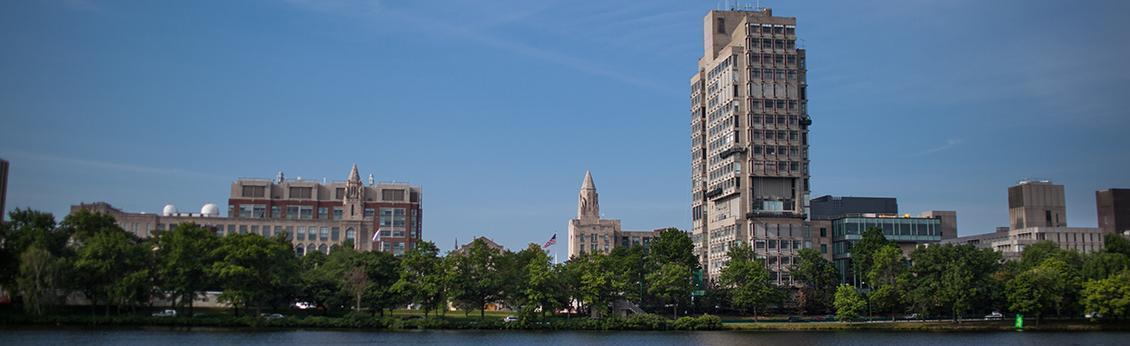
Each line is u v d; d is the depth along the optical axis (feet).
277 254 618.03
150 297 605.73
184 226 611.47
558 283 643.45
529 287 631.97
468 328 621.31
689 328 634.84
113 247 567.18
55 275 536.01
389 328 615.16
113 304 585.63
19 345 445.37
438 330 613.11
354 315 619.26
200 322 586.04
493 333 598.34
